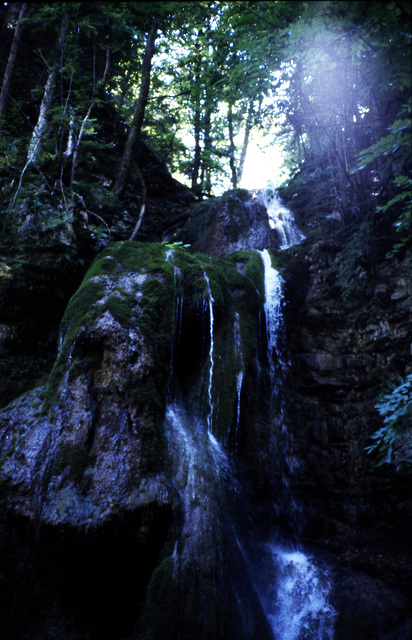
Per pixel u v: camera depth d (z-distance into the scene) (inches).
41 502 164.6
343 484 242.8
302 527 242.8
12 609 157.1
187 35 362.3
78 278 273.1
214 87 296.4
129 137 392.2
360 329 261.6
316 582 203.0
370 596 193.2
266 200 387.5
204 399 221.0
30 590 160.6
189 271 241.4
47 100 315.6
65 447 175.5
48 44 449.4
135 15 341.4
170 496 167.0
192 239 393.1
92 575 163.5
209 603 153.3
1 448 183.3
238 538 200.2
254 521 218.4
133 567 165.3
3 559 161.5
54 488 167.0
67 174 313.6
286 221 358.9
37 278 255.1
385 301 256.4
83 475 168.7
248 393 237.6
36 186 281.1
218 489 186.2
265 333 265.4
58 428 180.4
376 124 265.4
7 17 414.0
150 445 176.1
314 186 362.6
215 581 158.4
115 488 164.1
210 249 365.7
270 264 294.7
